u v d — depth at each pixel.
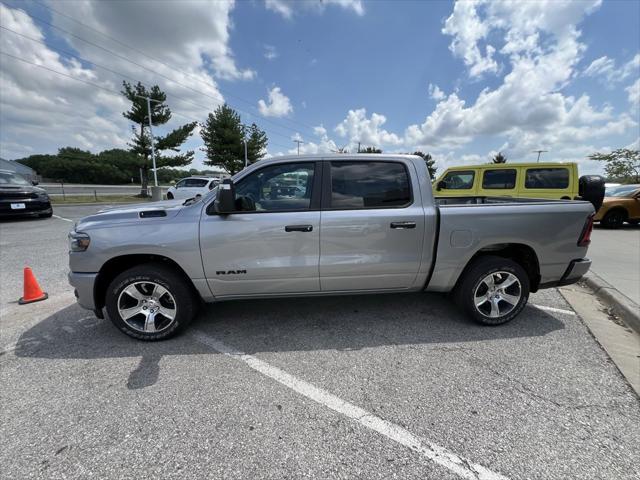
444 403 2.19
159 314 3.05
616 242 7.73
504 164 8.63
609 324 3.38
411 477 1.65
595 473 1.67
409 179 3.14
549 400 2.21
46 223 10.50
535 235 3.19
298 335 3.15
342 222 2.99
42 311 3.73
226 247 2.93
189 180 17.11
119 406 2.17
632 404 2.16
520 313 3.64
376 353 2.82
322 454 1.79
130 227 2.88
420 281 3.25
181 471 1.69
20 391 2.33
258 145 38.47
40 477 1.66
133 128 29.27
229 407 2.16
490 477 1.65
